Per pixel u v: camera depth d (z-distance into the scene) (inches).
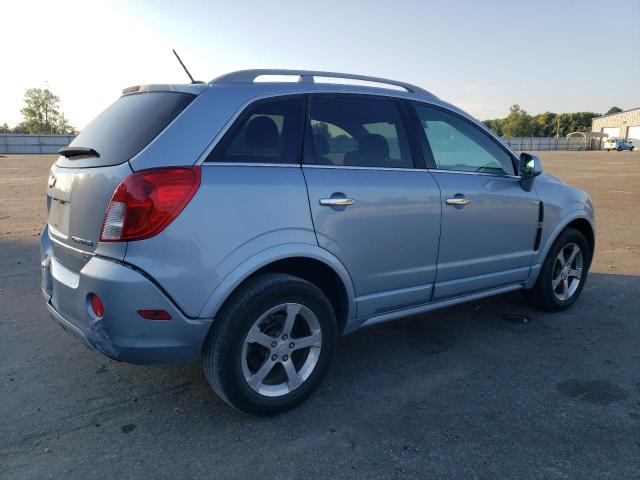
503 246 165.8
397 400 129.7
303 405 127.1
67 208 119.1
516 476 100.6
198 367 146.7
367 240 131.3
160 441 111.5
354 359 154.1
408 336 172.1
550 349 161.2
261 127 119.3
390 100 144.9
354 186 128.5
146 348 105.7
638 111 3563.0
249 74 124.6
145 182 102.3
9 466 102.3
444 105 157.8
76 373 142.1
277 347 119.0
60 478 99.2
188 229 104.8
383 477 100.2
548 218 178.5
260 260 112.9
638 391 134.6
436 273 149.0
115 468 102.3
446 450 108.7
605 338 170.1
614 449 109.3
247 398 115.3
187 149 108.4
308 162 124.3
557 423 119.1
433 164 148.9
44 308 191.5
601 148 3294.8
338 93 134.5
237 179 111.5
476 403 128.1
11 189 603.8
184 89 118.1
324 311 124.4
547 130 5073.8
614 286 227.5
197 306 107.0
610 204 508.1
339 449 109.0
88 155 118.4
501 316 190.5
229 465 103.6
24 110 3676.2
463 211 151.4
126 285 101.1
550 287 187.3
